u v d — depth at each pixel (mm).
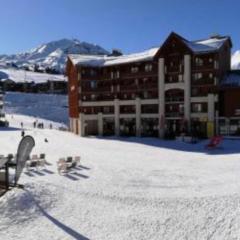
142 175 32156
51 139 73188
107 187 27859
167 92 74438
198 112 70938
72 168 35531
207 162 39094
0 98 129250
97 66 84438
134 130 80500
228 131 68625
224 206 22625
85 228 21016
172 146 58375
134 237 20047
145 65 78312
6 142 65938
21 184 26438
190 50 70562
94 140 71438
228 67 78375
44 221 21906
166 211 22828
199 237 19844
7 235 20109
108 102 83438
